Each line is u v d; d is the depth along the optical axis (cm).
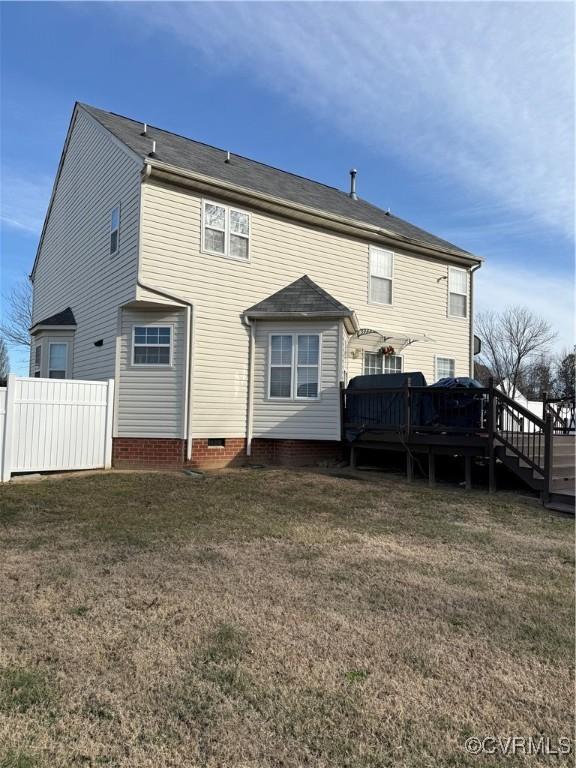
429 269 1620
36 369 1530
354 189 1928
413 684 293
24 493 815
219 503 773
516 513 752
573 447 964
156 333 1145
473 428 923
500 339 4366
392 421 1046
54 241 1673
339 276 1403
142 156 1077
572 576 482
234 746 238
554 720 263
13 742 237
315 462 1223
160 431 1127
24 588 421
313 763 228
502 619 383
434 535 627
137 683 286
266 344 1223
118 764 225
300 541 584
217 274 1180
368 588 441
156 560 500
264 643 336
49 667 300
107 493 826
